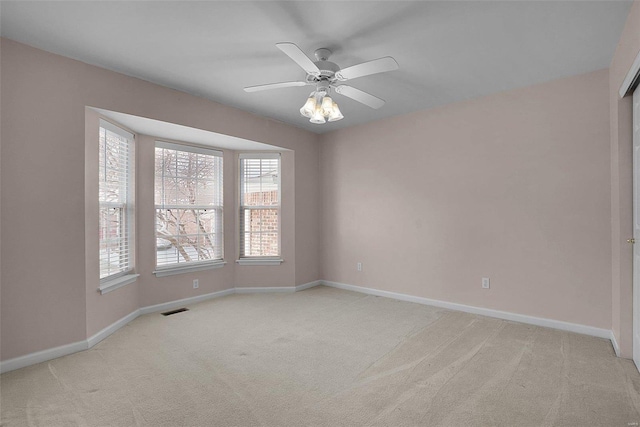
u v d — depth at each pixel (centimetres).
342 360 251
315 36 238
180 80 313
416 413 184
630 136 248
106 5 201
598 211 292
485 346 274
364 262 459
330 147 496
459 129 373
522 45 250
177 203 404
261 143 424
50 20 217
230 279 457
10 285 237
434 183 393
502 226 345
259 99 364
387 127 435
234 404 193
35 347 247
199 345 280
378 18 216
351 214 473
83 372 232
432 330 313
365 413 184
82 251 271
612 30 230
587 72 297
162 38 240
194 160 422
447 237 384
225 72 297
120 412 186
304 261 484
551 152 315
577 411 184
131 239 355
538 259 323
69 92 266
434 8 205
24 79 244
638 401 193
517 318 335
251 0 197
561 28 227
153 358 255
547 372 228
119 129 331
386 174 436
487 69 292
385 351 267
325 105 258
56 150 258
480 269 359
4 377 225
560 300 311
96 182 291
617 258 263
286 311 376
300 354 262
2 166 233
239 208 466
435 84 325
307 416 182
